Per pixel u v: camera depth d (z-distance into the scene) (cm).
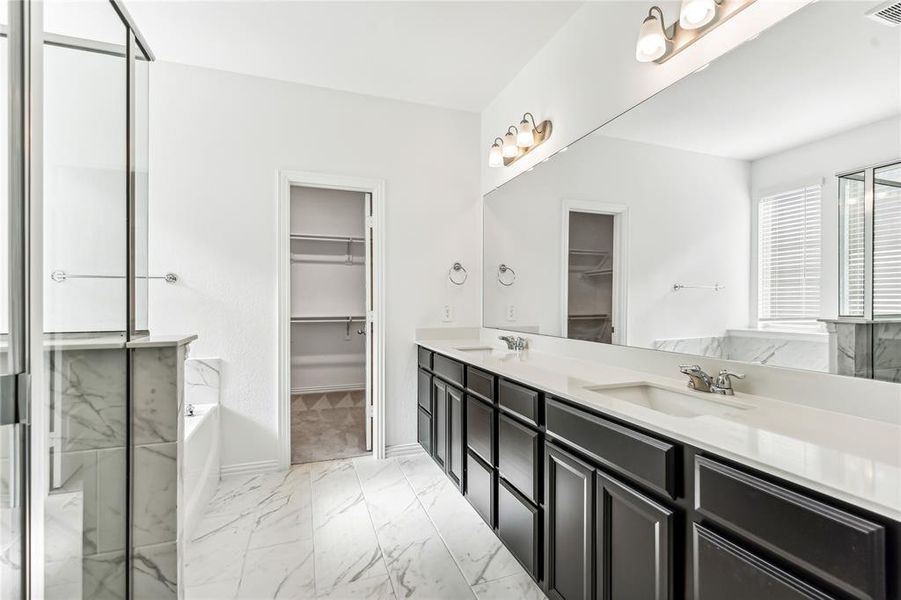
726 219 143
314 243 491
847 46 110
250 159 273
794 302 124
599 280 203
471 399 216
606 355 200
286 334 279
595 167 204
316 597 160
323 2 207
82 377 120
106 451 129
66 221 112
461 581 169
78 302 117
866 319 106
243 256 271
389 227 304
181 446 147
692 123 155
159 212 256
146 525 140
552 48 237
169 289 258
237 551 188
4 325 93
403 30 229
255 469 272
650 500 107
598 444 127
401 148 308
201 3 207
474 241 328
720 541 89
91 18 123
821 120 116
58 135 109
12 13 93
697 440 94
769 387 132
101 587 127
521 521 166
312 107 287
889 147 101
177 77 260
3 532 93
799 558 75
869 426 103
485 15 217
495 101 306
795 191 123
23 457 98
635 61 180
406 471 277
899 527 63
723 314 145
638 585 111
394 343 306
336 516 219
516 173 279
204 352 263
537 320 253
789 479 77
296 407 428
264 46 243
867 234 106
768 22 129
